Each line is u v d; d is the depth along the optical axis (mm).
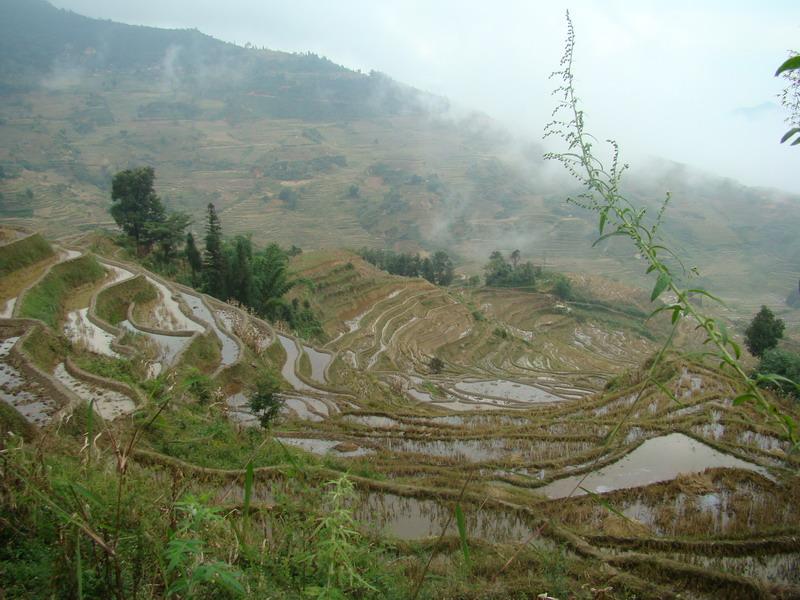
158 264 49688
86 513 3719
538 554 8812
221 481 12281
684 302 2816
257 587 3924
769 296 129250
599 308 96438
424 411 23484
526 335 74312
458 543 9945
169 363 22516
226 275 41219
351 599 4680
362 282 64000
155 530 3934
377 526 11062
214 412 17703
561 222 178500
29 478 4336
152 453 12500
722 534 10703
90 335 23906
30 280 28141
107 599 3387
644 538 10484
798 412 18812
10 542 4012
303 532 4879
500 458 16359
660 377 24078
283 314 44969
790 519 11453
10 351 17266
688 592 8734
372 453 16891
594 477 14391
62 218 126188
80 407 13680
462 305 69312
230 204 182375
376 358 42906
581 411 21953
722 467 14344
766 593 8391
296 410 22672
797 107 5859
